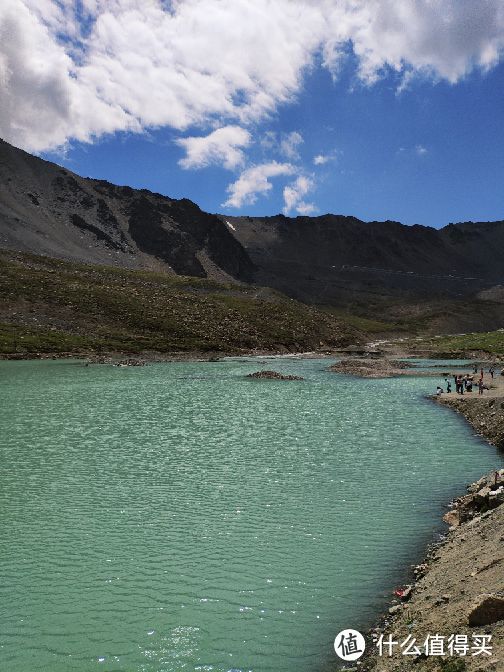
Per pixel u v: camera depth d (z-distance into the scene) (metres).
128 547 18.31
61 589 15.34
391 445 35.53
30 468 28.97
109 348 131.38
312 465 29.78
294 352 176.12
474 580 12.76
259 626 13.34
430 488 25.27
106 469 28.86
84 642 12.66
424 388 74.44
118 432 39.84
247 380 84.44
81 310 157.62
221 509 22.30
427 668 9.85
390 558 17.34
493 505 19.48
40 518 21.20
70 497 23.94
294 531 19.75
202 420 45.75
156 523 20.62
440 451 33.56
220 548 18.22
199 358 138.12
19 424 42.88
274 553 17.80
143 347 138.88
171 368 107.44
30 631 13.17
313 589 15.26
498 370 102.75
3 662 11.86
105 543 18.67
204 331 167.75
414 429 41.81
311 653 12.13
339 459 31.31
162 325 162.62
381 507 22.52
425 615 12.36
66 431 40.03
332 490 25.02
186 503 23.08
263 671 11.50
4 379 77.56
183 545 18.47
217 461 30.77
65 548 18.23
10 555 17.66
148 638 12.81
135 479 26.91
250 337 175.38
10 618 13.78
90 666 11.72
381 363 117.50
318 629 13.16
